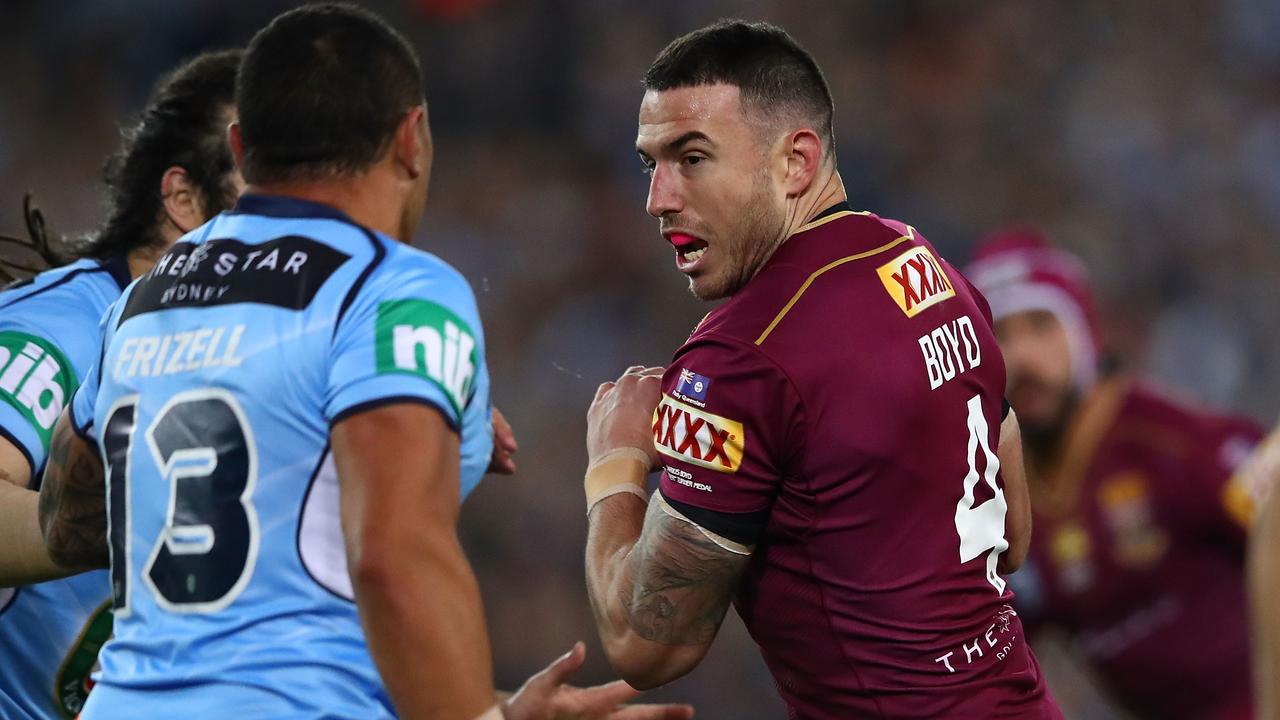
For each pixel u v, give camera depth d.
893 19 55.31
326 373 8.00
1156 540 17.45
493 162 52.94
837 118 52.88
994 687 9.86
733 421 9.40
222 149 11.33
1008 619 10.20
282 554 7.94
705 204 9.73
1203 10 55.03
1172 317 47.66
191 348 8.23
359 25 8.53
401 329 7.97
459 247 50.09
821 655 9.80
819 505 9.49
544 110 54.50
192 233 8.84
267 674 7.81
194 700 7.83
